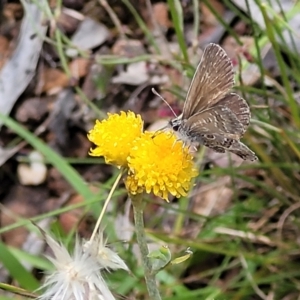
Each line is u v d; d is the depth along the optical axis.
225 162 0.17
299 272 0.15
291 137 0.16
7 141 0.19
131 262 0.15
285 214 0.15
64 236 0.15
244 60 0.17
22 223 0.14
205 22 0.19
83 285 0.10
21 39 0.19
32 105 0.19
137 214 0.09
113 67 0.19
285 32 0.17
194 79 0.09
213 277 0.16
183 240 0.14
